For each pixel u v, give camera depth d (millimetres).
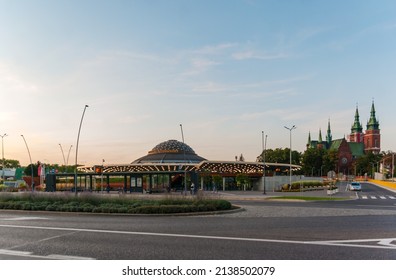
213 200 21484
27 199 23391
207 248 9539
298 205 26875
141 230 12945
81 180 57969
